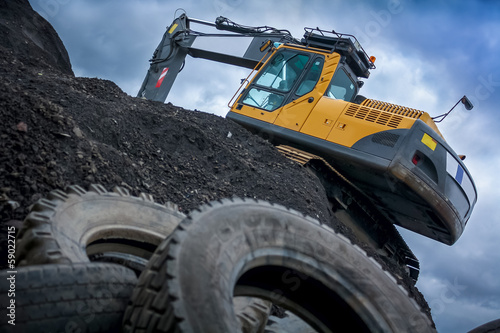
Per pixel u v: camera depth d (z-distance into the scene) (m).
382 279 3.58
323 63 10.67
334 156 9.80
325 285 3.46
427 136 9.35
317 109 10.30
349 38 10.73
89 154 5.72
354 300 3.45
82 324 2.72
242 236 3.10
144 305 2.58
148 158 7.25
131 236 4.08
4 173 4.73
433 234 10.59
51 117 5.77
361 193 10.09
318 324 3.60
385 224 10.82
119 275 2.99
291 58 11.11
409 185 9.12
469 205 10.13
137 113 8.27
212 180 7.62
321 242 3.50
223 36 13.61
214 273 2.73
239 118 11.02
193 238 2.81
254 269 3.38
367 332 3.43
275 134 10.51
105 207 4.04
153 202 4.43
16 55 8.91
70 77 8.95
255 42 13.22
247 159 8.80
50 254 3.22
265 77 11.23
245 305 3.91
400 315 3.46
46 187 4.88
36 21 14.02
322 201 8.64
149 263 2.79
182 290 2.54
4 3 13.30
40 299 2.64
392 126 9.49
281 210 3.46
